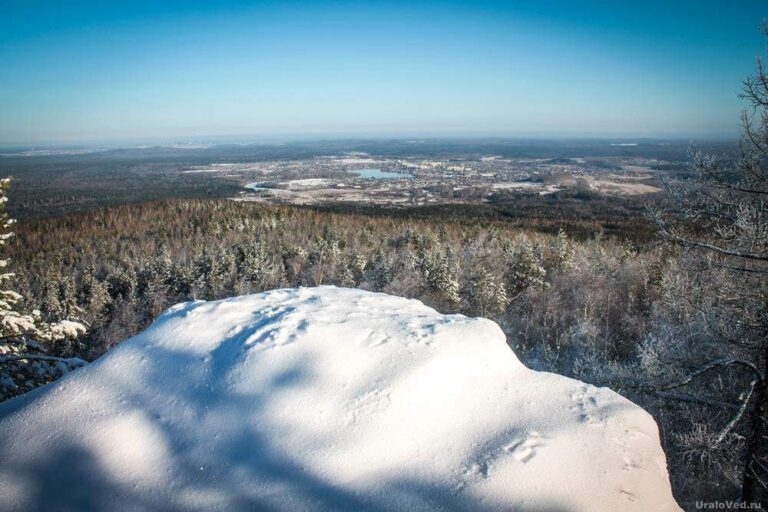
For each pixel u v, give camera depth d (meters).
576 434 4.44
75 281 41.72
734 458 7.51
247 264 42.41
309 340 5.14
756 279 6.61
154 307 37.22
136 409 4.32
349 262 42.09
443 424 4.38
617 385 10.08
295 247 47.72
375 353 5.07
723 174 6.61
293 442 3.93
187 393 4.50
